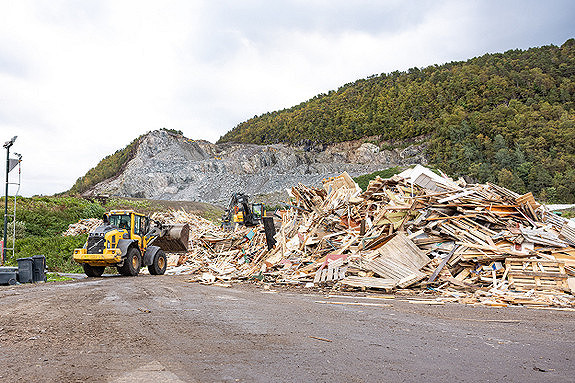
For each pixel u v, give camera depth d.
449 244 14.20
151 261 18.33
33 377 3.87
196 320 6.97
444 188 17.45
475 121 154.38
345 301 10.34
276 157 156.75
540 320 8.03
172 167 130.50
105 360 4.48
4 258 22.44
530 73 175.88
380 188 19.05
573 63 179.75
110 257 15.97
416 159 150.25
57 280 16.09
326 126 197.50
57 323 6.64
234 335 5.80
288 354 4.80
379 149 168.38
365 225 16.59
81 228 34.59
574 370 4.44
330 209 19.00
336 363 4.45
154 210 60.50
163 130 158.38
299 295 11.61
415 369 4.30
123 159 172.12
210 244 24.67
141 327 6.32
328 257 15.38
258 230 23.38
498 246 13.54
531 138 134.62
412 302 10.42
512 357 4.95
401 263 13.62
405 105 187.00
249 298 10.43
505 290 11.90
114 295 10.38
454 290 12.40
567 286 11.84
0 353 4.81
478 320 7.80
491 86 175.38
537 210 15.58
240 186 115.12
